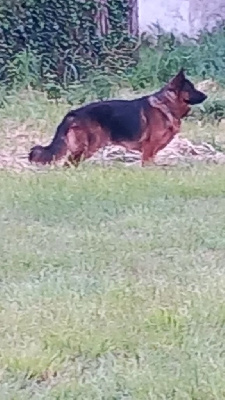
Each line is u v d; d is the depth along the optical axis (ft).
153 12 48.01
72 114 33.53
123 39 46.78
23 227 24.30
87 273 20.74
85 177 29.30
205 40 47.98
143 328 17.65
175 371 16.06
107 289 19.58
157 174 29.76
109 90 44.01
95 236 23.45
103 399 15.20
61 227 24.34
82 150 33.45
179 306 18.61
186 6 49.60
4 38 44.55
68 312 18.31
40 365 16.29
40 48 45.03
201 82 45.19
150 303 18.78
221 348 16.96
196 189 27.96
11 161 34.37
